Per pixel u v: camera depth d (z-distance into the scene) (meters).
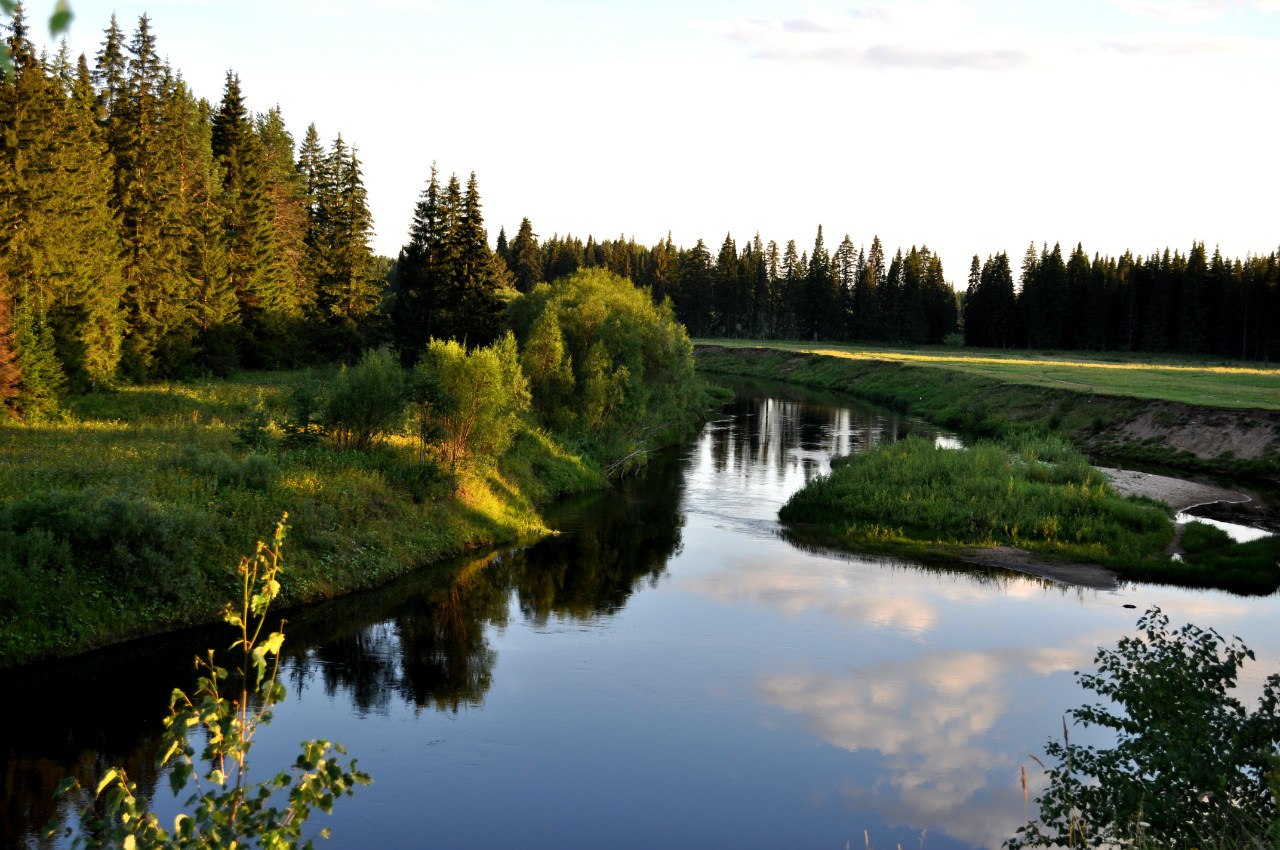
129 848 4.44
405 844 11.86
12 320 33.88
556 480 38.00
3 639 16.11
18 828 11.50
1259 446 45.59
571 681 17.55
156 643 17.86
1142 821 7.88
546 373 44.56
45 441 27.80
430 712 15.92
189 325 52.09
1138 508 32.06
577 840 12.07
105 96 51.28
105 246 44.78
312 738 14.76
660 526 32.12
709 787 13.62
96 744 13.97
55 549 17.72
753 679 17.83
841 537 30.41
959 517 31.45
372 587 22.92
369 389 29.52
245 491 22.81
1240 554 28.56
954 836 12.33
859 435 58.69
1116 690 9.30
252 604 5.50
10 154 39.81
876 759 14.59
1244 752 7.77
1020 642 20.28
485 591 23.31
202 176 59.19
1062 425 57.22
